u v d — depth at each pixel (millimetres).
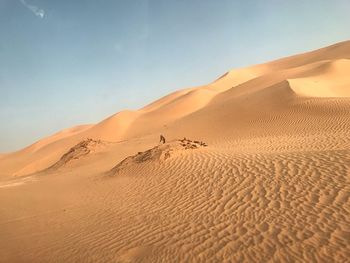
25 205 12578
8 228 9992
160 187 11531
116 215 9789
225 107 39406
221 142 25688
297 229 6766
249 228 7258
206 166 12297
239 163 11703
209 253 6582
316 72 51562
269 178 9727
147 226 8531
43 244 8375
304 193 8312
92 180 15539
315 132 22656
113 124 59250
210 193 9852
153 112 61656
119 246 7629
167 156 14445
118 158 25156
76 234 8781
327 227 6602
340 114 25906
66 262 7234
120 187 12766
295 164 10312
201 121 37125
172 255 6777
